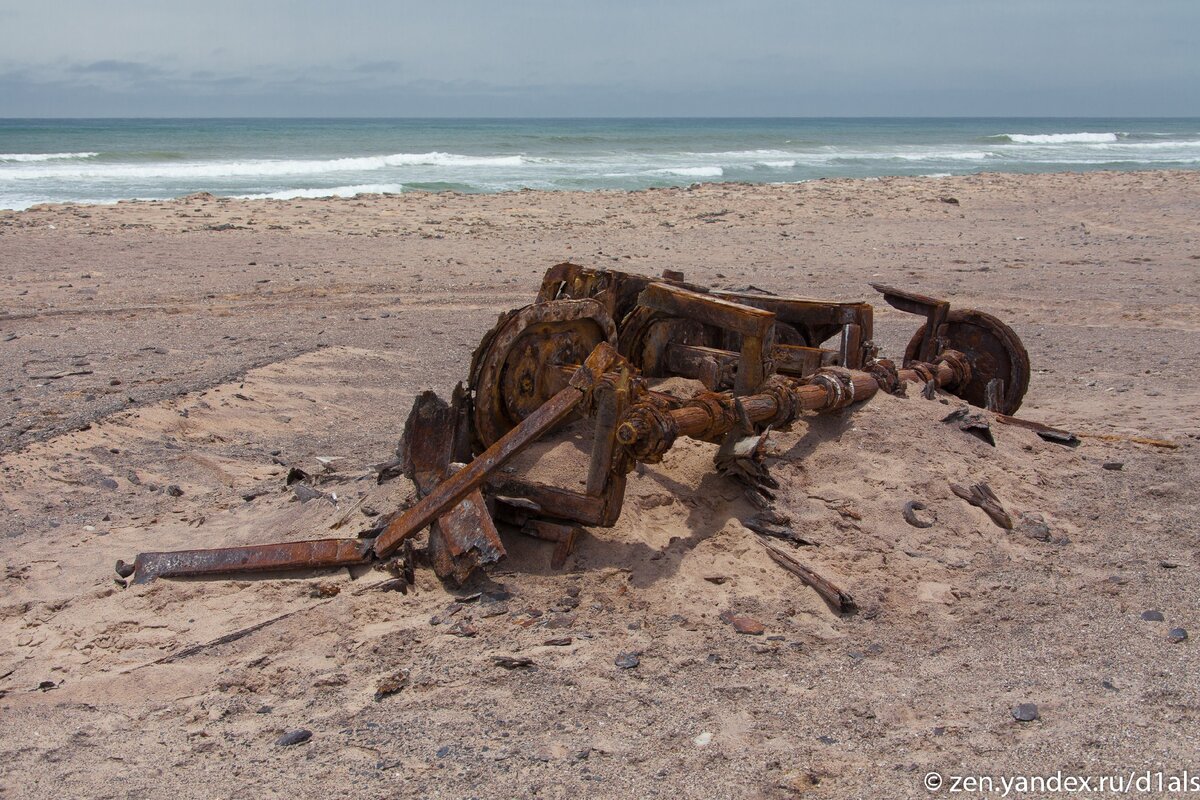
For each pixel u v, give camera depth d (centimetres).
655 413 470
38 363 914
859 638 442
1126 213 2262
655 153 5431
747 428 529
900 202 2438
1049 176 3152
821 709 381
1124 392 909
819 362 684
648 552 498
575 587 471
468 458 544
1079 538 563
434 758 349
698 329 691
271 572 497
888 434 634
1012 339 780
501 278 1450
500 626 442
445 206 2264
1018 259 1669
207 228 1877
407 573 480
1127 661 420
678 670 409
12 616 471
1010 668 416
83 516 596
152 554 511
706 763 346
